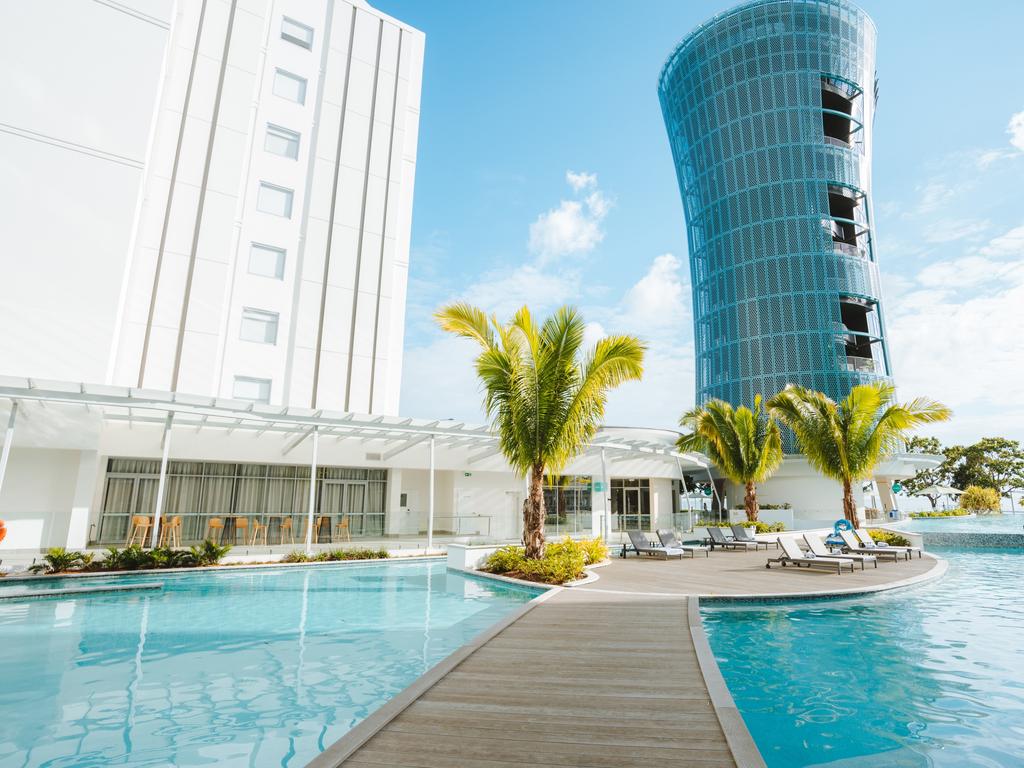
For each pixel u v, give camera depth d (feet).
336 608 32.71
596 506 94.22
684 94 198.80
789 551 48.21
